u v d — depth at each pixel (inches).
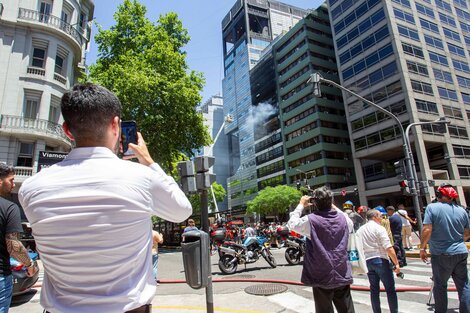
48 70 791.1
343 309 126.2
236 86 3772.1
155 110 837.8
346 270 124.9
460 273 161.6
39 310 235.0
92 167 50.7
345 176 2089.1
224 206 4291.3
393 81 1544.0
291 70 2442.2
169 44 912.9
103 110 55.9
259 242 421.1
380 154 1658.5
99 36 924.0
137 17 944.3
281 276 343.3
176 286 328.2
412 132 1437.0
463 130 1582.2
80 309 44.9
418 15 1681.8
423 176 1373.0
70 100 54.6
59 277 46.6
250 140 3149.6
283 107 2517.2
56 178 49.9
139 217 50.9
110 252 47.0
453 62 1708.9
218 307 226.4
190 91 888.9
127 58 849.5
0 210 104.8
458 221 165.0
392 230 377.1
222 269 384.5
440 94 1576.0
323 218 131.8
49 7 831.1
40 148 742.5
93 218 46.9
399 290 251.3
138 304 48.3
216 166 4431.6
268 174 2694.4
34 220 48.0
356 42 1769.2
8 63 745.6
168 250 884.0
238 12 4291.3
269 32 4104.3
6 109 722.2
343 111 2236.7
